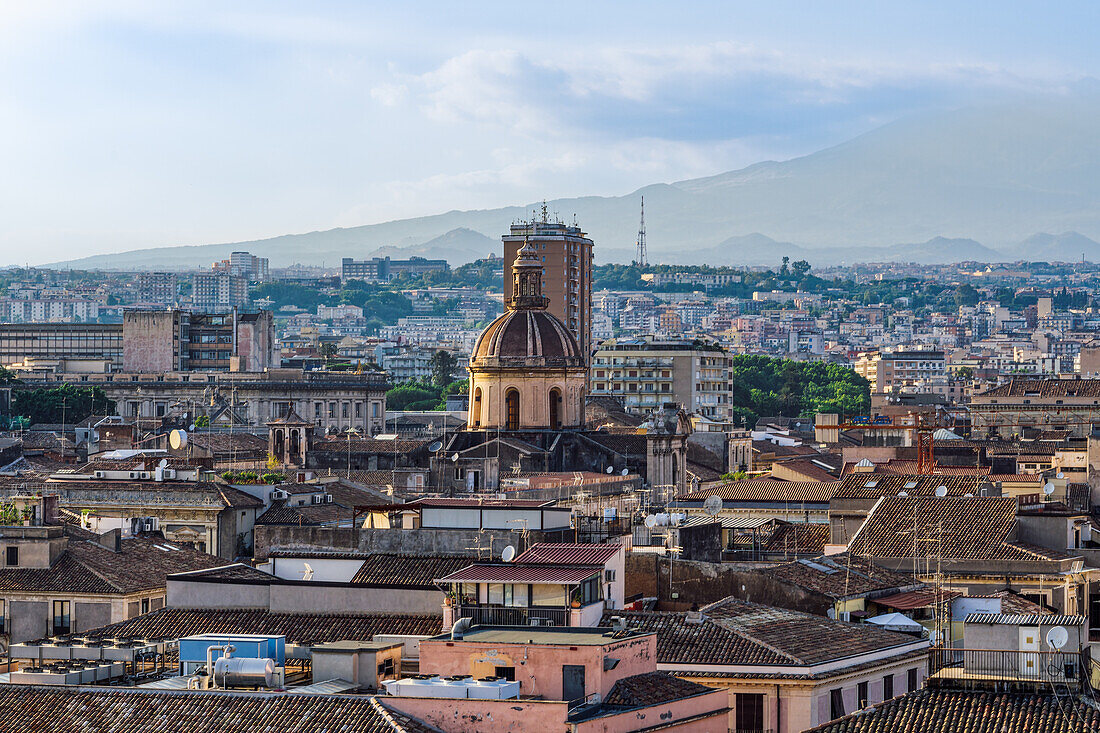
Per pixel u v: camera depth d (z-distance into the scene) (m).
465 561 170.75
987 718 124.88
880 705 128.88
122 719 128.00
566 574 147.00
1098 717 123.88
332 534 180.12
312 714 125.44
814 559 185.12
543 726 122.44
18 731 127.94
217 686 134.88
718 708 137.62
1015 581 188.75
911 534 196.50
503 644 130.25
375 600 162.00
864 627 161.88
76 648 149.38
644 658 137.00
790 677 145.75
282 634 158.00
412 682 128.25
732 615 158.38
